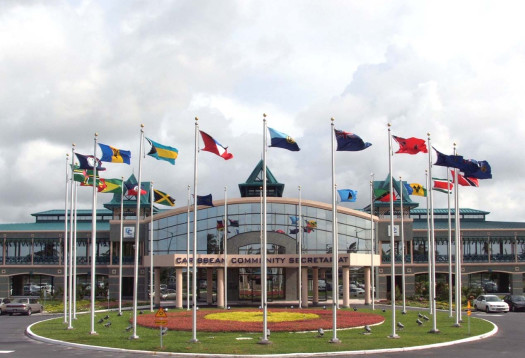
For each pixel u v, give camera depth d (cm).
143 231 7875
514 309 5594
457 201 4131
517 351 2839
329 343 3019
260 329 3544
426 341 3117
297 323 3897
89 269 8038
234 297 6925
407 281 7850
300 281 5944
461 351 2834
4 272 8044
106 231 8156
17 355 2744
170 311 5319
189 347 2892
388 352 2797
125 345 3012
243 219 7094
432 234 3825
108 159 3691
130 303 6756
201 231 7175
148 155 3628
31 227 8394
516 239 8106
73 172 4109
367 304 6562
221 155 3497
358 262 6228
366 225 7556
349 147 3359
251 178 8069
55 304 6706
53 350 2933
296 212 7181
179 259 6038
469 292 7025
